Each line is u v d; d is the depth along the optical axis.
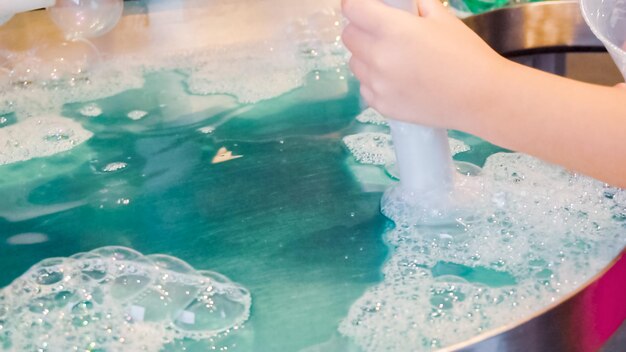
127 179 0.73
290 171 0.73
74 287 0.57
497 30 0.95
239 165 0.74
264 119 0.84
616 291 0.53
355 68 0.67
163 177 0.73
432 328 0.51
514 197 0.66
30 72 0.95
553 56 0.94
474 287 0.55
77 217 0.67
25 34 1.03
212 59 0.98
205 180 0.72
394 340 0.50
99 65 0.97
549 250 0.59
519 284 0.55
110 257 0.61
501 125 0.62
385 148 0.76
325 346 0.50
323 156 0.75
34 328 0.53
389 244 0.60
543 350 0.49
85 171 0.75
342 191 0.69
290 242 0.61
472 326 0.51
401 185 0.66
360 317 0.52
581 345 0.51
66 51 0.99
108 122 0.85
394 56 0.62
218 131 0.82
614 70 0.90
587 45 0.95
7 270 0.60
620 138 0.61
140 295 0.56
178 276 0.58
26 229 0.66
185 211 0.67
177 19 1.06
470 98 0.61
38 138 0.82
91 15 0.98
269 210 0.66
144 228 0.65
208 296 0.55
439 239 0.61
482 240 0.61
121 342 0.51
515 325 0.47
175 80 0.94
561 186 0.68
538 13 0.95
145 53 0.99
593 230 0.61
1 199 0.71
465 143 0.76
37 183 0.74
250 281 0.57
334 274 0.57
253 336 0.51
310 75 0.94
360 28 0.64
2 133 0.83
